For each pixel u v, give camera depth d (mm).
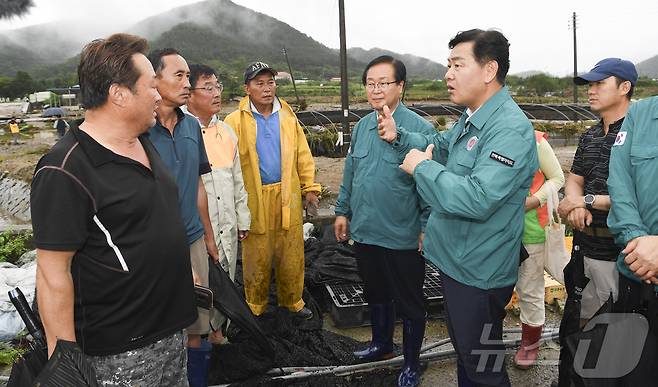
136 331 1668
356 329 3637
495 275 2080
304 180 3643
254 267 3484
